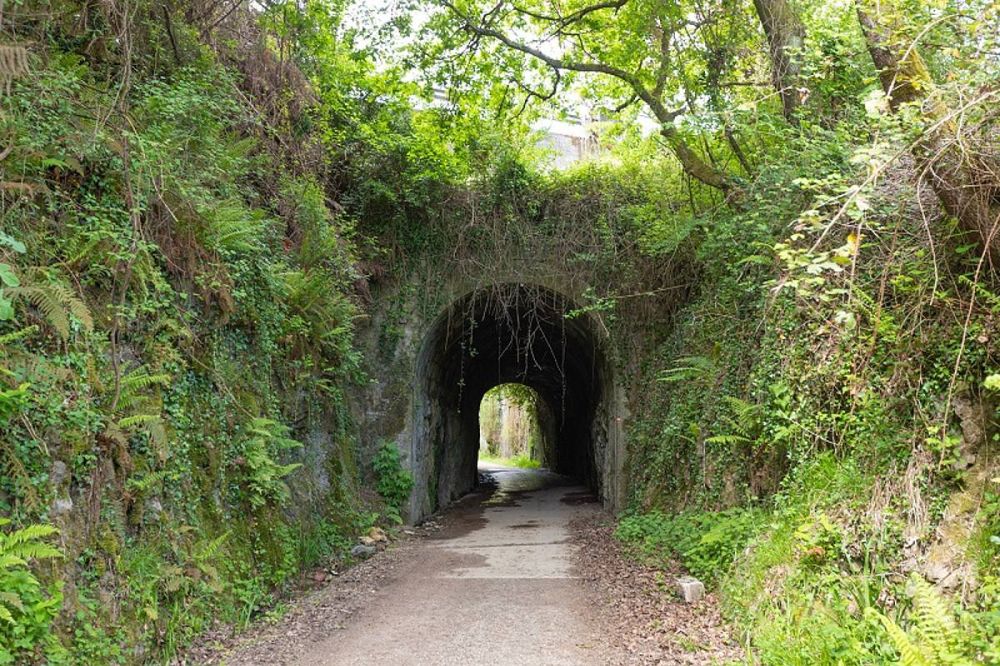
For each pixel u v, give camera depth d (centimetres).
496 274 1472
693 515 971
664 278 1423
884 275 609
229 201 836
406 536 1315
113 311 643
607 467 1592
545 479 2609
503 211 1480
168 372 705
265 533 852
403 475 1413
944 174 543
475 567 1020
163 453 617
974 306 564
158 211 734
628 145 1507
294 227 1148
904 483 567
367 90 1459
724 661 579
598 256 1455
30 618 460
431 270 1481
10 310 434
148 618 589
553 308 1524
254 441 836
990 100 510
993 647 410
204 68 928
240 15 1124
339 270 1249
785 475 770
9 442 498
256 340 919
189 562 669
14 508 489
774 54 991
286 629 723
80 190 661
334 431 1252
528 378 2719
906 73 582
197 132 844
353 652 649
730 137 1103
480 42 1369
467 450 2267
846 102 888
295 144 1228
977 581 469
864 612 511
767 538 714
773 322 843
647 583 850
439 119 1458
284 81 1189
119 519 593
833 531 598
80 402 565
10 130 574
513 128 1595
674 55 1212
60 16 743
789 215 855
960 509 514
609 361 1497
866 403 628
